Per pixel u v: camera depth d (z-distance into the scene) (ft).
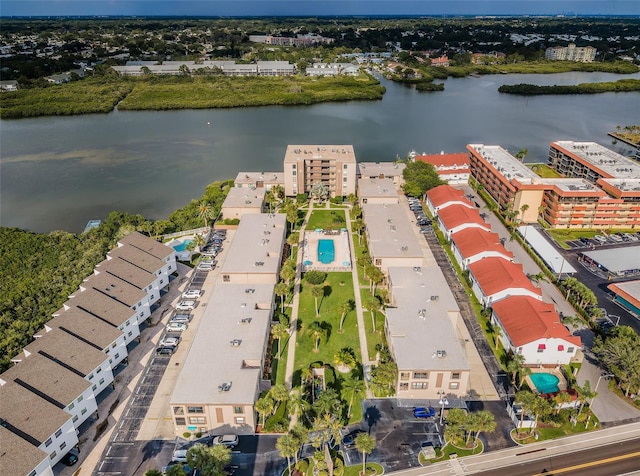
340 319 392.47
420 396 313.73
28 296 414.82
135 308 371.76
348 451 276.21
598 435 287.28
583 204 540.11
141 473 263.08
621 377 310.45
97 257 465.88
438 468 265.75
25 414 257.75
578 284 403.13
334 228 548.72
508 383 326.65
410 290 381.40
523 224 568.00
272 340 365.81
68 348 307.99
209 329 337.93
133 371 337.31
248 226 496.23
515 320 353.92
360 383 310.65
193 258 486.79
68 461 265.95
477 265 430.61
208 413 281.13
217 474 233.76
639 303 390.63
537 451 276.21
